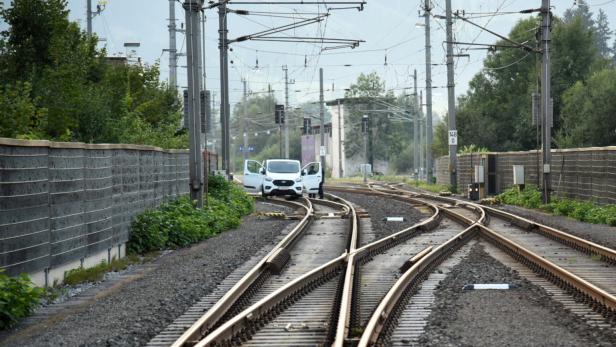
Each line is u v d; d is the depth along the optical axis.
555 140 113.94
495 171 89.75
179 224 41.62
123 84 60.88
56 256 27.52
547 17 67.06
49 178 27.06
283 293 23.47
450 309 22.05
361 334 18.86
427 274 29.16
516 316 20.98
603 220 51.94
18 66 44.44
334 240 43.19
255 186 91.38
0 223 23.03
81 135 47.09
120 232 36.03
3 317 20.92
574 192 65.69
